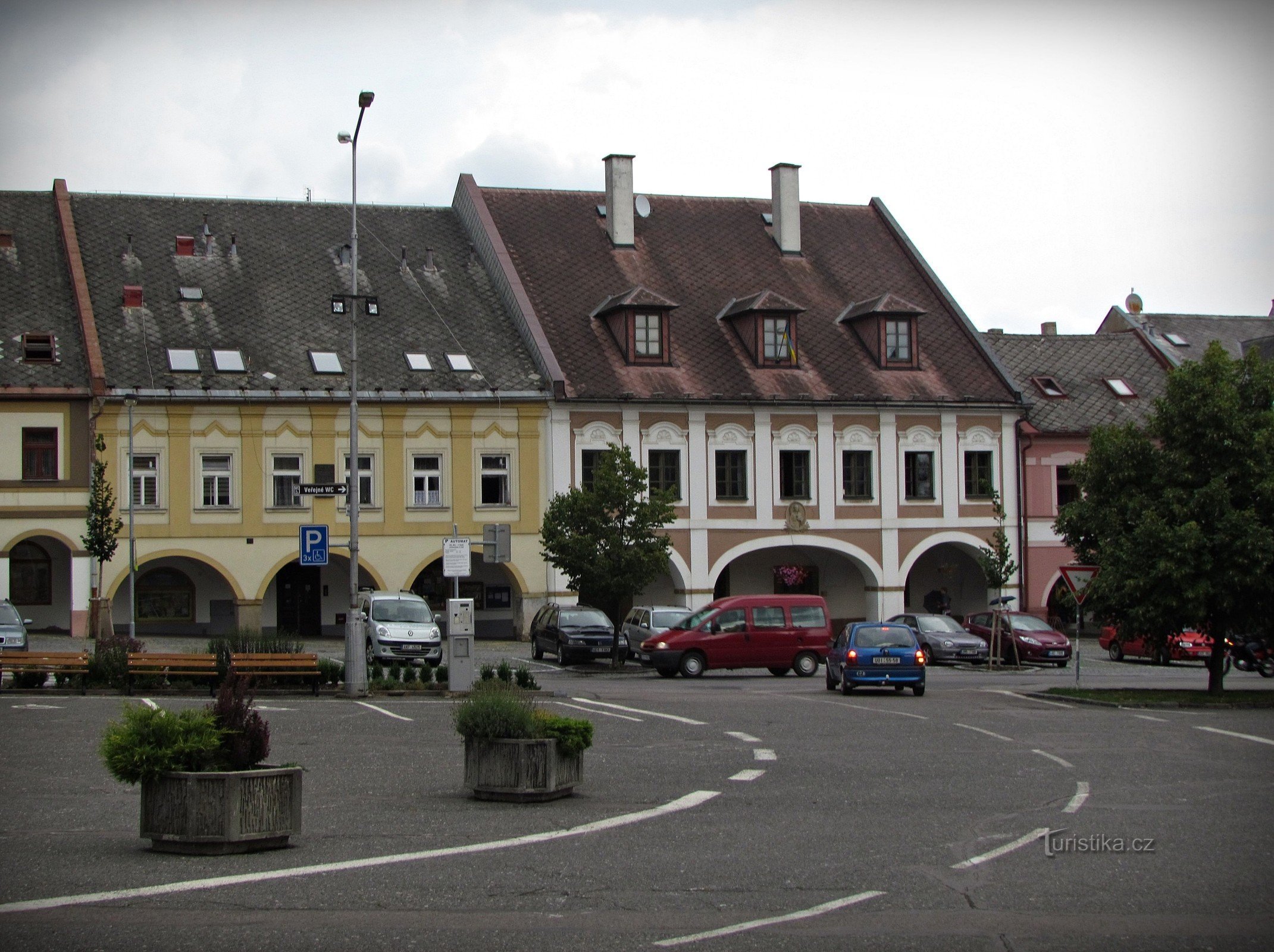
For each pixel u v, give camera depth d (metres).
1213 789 17.08
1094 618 33.75
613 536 40.69
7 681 31.83
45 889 11.48
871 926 10.36
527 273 52.62
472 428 48.06
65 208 49.12
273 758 19.75
